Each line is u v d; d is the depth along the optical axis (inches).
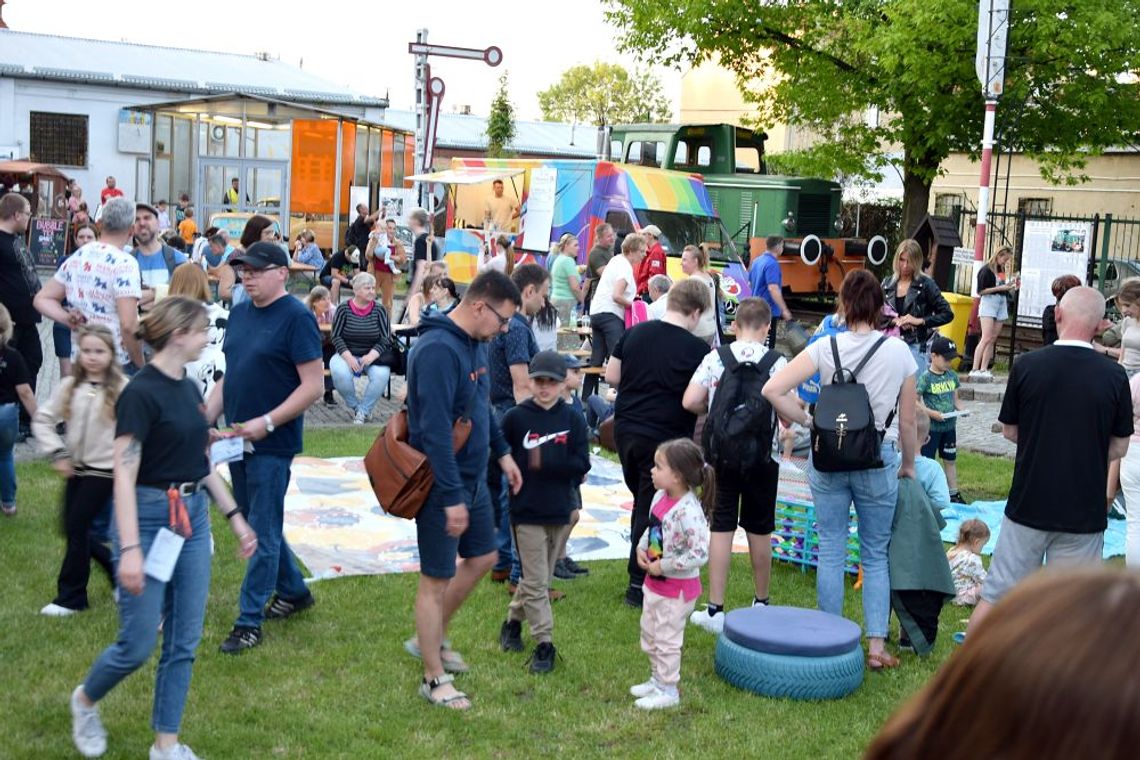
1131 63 733.3
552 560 232.4
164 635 179.9
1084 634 37.8
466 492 206.4
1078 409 208.4
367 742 191.6
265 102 1077.1
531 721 203.2
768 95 897.5
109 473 222.4
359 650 230.4
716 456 238.5
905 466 233.0
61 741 183.5
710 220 732.7
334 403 505.7
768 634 220.8
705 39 853.2
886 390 223.1
